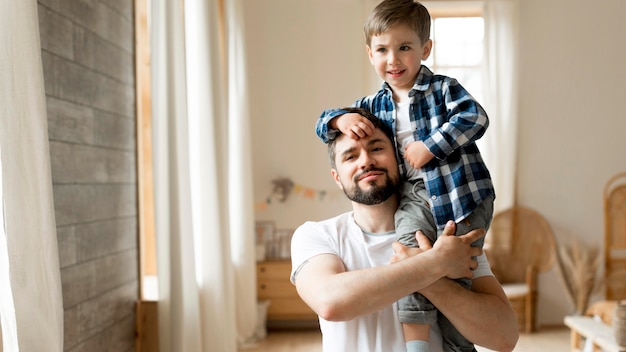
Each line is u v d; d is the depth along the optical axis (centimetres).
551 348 500
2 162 181
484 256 164
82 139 275
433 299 147
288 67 597
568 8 583
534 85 586
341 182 160
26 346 186
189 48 382
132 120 345
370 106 177
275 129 598
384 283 138
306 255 159
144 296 356
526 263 580
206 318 369
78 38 273
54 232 198
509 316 150
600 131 584
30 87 188
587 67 584
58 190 251
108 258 304
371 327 155
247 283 521
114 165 315
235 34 525
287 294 563
